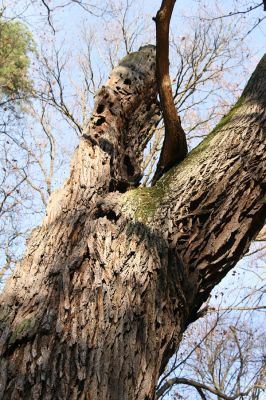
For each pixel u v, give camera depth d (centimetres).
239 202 224
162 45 253
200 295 230
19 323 197
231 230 221
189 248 221
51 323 196
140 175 299
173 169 254
